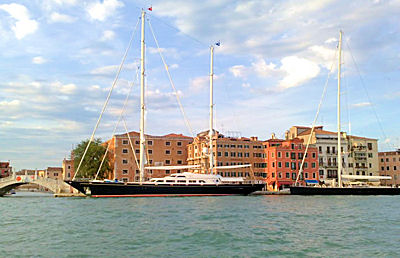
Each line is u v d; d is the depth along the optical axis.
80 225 33.16
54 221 36.06
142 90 74.81
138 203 54.50
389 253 23.47
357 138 121.00
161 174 114.44
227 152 107.56
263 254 22.97
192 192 71.44
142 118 74.12
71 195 82.69
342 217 39.66
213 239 26.95
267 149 110.31
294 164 108.50
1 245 25.20
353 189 78.94
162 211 43.50
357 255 22.98
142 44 75.50
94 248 24.19
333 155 114.88
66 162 159.25
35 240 26.73
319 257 22.48
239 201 60.44
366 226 33.50
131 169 111.44
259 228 31.73
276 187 106.25
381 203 58.22
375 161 121.25
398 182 126.56
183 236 27.91
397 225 34.19
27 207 52.44
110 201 58.69
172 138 117.69
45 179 90.88
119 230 30.42
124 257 22.08
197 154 110.00
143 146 73.19
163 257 22.09
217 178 74.00
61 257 22.06
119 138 111.44
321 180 110.06
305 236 28.39
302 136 118.88
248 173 108.88
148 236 27.89
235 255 22.67
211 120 79.88
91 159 103.38
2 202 63.97
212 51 81.12
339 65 83.12
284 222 35.44
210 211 43.91
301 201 61.94
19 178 90.00
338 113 82.44
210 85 80.69
